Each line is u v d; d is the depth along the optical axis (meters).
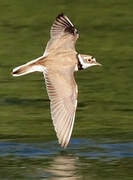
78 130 26.27
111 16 42.38
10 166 22.23
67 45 15.67
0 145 24.41
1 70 34.12
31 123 27.09
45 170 21.75
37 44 37.84
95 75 33.38
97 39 38.91
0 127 26.67
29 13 42.78
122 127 26.58
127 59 35.78
